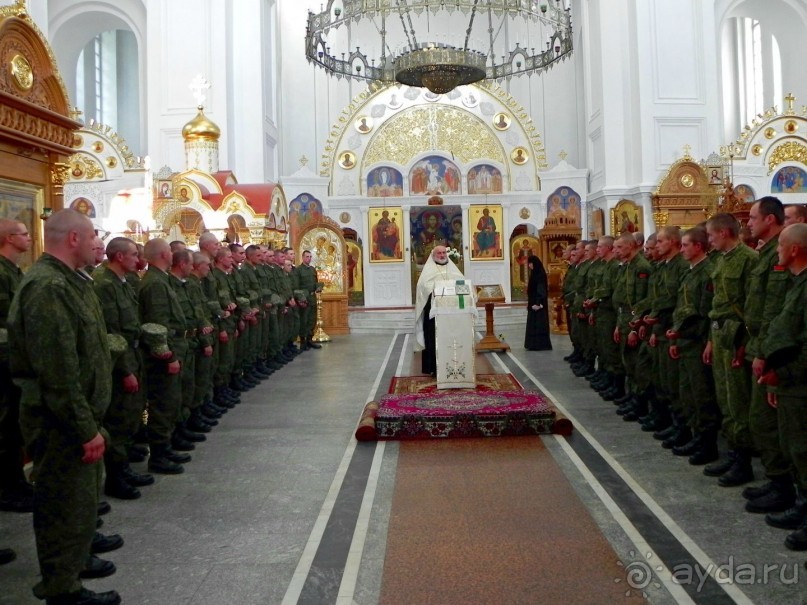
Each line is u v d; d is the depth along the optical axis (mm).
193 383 6781
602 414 7953
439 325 8961
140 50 19531
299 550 4371
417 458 6359
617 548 4262
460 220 22391
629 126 18094
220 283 8414
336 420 7992
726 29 25641
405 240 22109
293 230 21219
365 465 6184
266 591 3824
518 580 3871
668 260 6559
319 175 22562
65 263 3646
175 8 17188
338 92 23312
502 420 7027
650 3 17531
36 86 5953
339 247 18172
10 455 5094
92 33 20594
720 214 5211
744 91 25094
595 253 10383
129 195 13516
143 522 4910
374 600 3689
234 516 5000
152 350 5688
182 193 13562
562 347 13992
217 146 15930
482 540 4445
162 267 6207
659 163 17453
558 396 9039
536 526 4652
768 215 4652
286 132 22828
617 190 18109
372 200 22094
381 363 12547
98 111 24938
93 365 3660
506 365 11812
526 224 22047
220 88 17125
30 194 6062
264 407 8828
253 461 6398
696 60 17641
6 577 4098
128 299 5406
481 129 22516
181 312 6238
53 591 3480
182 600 3746
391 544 4422
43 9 10016
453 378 8938
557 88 23484
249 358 9984
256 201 14023
